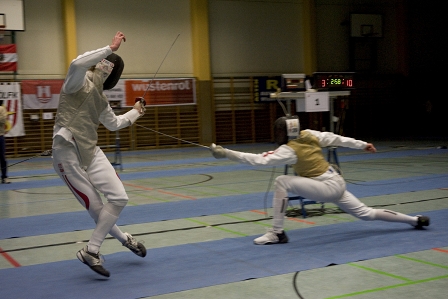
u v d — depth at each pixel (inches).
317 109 222.2
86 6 671.1
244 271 137.5
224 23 751.7
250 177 362.3
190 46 733.9
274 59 784.3
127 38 695.1
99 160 136.8
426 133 872.9
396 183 301.1
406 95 863.1
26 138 645.3
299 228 191.0
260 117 784.9
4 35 624.7
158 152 665.6
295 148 164.9
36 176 414.9
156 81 693.3
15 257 160.6
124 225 206.1
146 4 703.1
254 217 216.2
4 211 250.8
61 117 132.9
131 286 127.7
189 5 729.6
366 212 172.9
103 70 139.6
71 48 655.1
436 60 883.4
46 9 652.7
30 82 630.5
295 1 790.5
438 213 209.2
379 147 601.6
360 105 832.9
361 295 115.6
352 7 824.9
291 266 140.8
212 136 751.7
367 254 150.9
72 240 183.5
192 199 270.2
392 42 855.7
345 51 824.3
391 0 847.1
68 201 279.4
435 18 881.5
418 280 125.4
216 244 169.8
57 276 138.6
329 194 166.1
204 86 735.1
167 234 187.6
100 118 143.1
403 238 169.2
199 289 123.5
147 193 299.3
